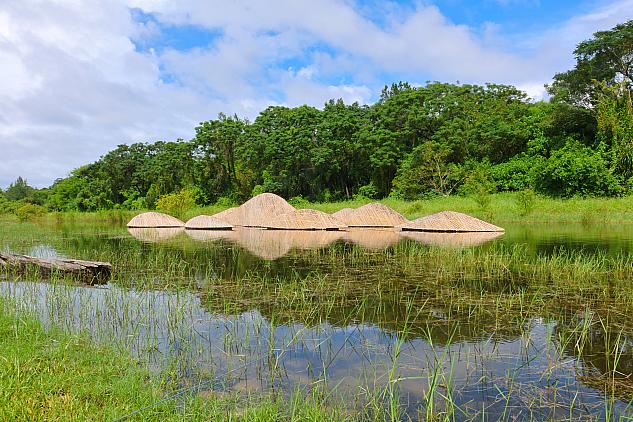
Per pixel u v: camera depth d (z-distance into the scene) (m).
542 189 32.03
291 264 10.91
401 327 5.89
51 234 21.89
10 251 14.53
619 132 31.03
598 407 3.78
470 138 37.62
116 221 36.88
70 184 52.97
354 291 7.90
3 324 5.75
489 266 10.07
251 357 4.91
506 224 22.23
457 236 17.47
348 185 43.56
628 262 10.06
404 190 34.56
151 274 9.80
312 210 23.45
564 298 7.21
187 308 6.89
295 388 4.14
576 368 4.55
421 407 3.78
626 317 6.18
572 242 14.15
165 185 47.47
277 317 6.40
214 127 45.03
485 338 5.44
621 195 28.97
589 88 35.19
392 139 37.47
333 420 3.54
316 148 38.25
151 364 4.71
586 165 29.30
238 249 14.25
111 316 6.46
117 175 50.50
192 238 18.70
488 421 3.55
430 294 7.62
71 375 4.25
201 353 5.02
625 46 32.88
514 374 4.25
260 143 40.44
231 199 44.31
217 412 3.57
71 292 8.02
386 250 13.24
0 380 3.97
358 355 4.95
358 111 42.12
